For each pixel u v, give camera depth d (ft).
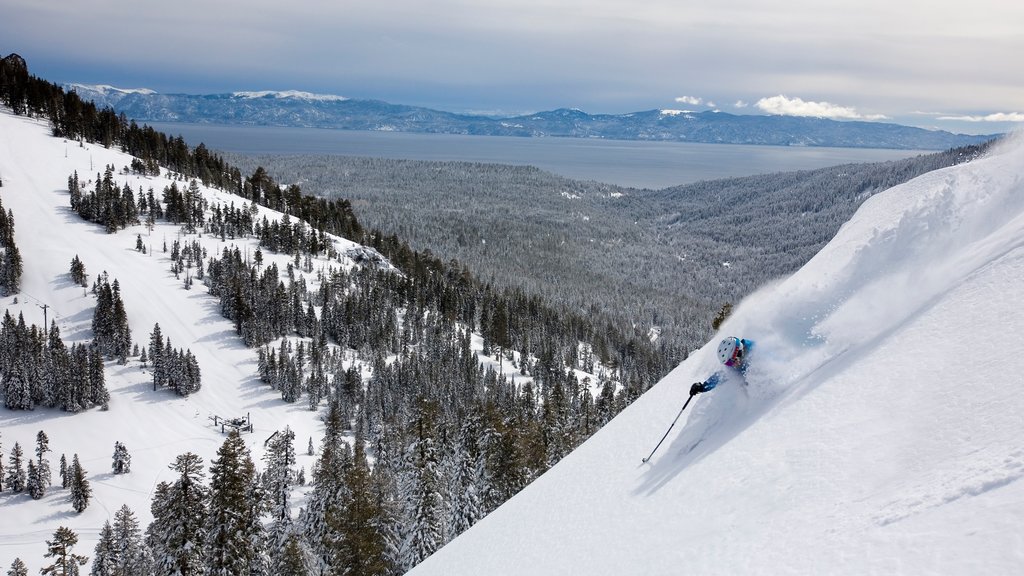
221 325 522.47
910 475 14.43
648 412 48.39
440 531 118.01
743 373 30.09
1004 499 10.68
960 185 33.50
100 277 518.78
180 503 95.91
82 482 320.91
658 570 19.01
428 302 606.55
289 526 127.34
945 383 17.76
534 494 46.50
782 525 16.12
